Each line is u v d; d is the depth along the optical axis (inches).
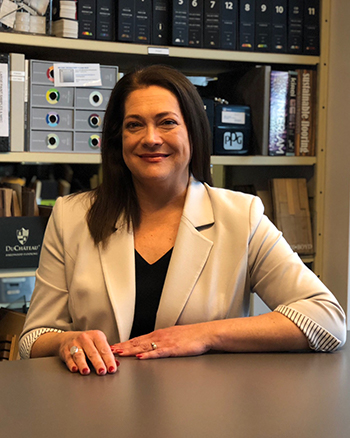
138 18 89.2
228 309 55.8
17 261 85.7
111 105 60.1
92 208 59.2
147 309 56.1
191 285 55.3
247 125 99.3
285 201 102.3
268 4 96.3
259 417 33.6
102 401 36.2
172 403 35.8
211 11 92.7
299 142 101.3
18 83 84.0
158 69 57.6
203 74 114.7
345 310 98.3
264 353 49.2
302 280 55.1
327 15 100.2
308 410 34.8
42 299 58.4
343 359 47.1
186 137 57.7
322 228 103.5
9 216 87.0
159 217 59.9
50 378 41.1
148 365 44.6
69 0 85.3
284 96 99.5
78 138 88.8
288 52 98.4
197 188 60.7
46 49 90.1
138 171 56.5
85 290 55.8
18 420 33.2
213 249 57.0
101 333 46.5
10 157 84.5
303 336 50.2
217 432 31.4
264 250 57.5
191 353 47.8
